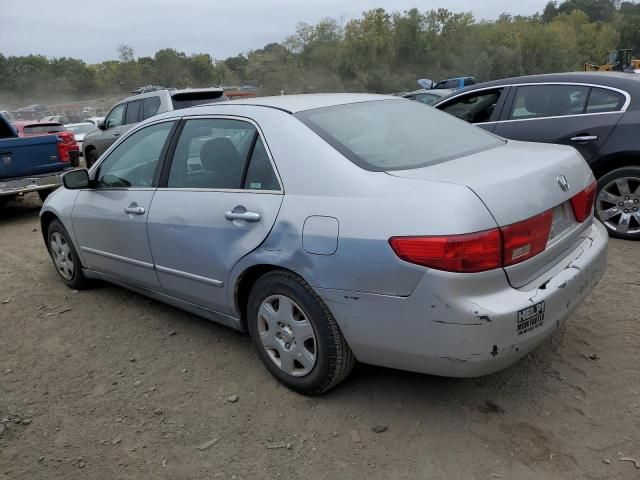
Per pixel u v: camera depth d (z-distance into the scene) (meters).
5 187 8.09
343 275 2.67
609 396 2.98
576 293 2.87
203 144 3.51
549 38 84.12
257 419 2.99
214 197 3.31
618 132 5.20
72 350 3.91
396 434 2.80
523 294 2.55
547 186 2.79
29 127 17.08
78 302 4.75
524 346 2.56
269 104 3.37
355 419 2.93
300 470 2.61
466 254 2.38
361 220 2.62
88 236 4.44
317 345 2.92
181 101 10.73
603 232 3.36
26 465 2.74
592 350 3.44
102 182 4.32
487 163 2.89
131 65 94.75
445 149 3.19
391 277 2.53
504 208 2.51
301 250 2.81
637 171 5.15
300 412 3.02
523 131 5.76
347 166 2.81
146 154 3.94
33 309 4.67
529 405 2.96
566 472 2.49
